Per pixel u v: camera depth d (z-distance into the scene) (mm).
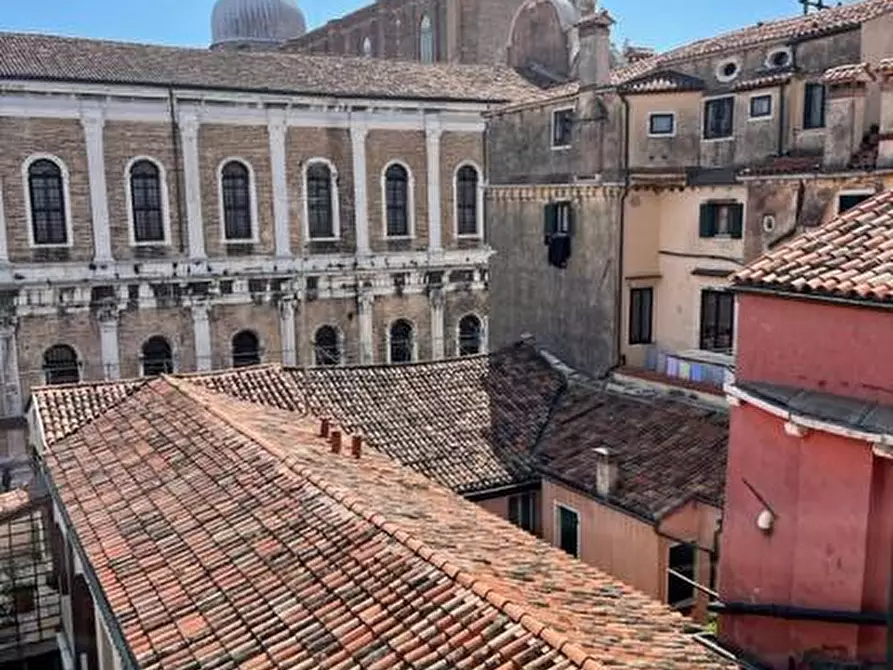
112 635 11352
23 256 34062
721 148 22797
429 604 9586
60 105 33875
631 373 23609
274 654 9477
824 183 18531
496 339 29469
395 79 42469
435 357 43031
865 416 10062
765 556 11586
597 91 23938
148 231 36375
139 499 14328
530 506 21531
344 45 70750
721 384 21406
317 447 16266
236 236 38125
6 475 33625
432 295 42656
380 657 8961
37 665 19000
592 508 19781
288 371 23328
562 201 25844
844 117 18141
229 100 36938
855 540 10273
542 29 48281
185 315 37312
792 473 11086
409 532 11234
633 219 24109
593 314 24938
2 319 33781
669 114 23391
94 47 37438
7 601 18719
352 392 23156
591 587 11750
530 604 9594
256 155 38000
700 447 19781
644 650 9344
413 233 42000
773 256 11992
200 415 17047
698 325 23484
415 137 41406
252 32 68188
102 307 35531
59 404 20266
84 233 35031
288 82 38938
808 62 20906
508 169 28234
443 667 8578
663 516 17891
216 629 10219
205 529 12672
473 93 42812
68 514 14586
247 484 13641
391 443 21469
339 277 40312
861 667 10344
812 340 10961
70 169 34438
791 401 10898
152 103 35594
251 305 38656
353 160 40031
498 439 22406
